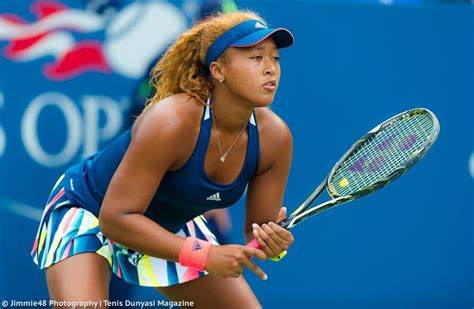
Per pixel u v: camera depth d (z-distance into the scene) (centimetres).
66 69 1827
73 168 1489
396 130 1455
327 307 2006
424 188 2088
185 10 1902
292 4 1978
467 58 2120
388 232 2058
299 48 1989
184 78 1309
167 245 1262
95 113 1848
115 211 1266
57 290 1341
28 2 1794
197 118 1284
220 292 1465
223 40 1247
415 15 2077
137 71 1875
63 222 1409
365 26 2039
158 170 1265
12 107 1788
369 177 1402
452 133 2111
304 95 1992
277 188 1396
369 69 2044
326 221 2011
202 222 1551
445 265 2102
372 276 2044
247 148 1329
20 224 1802
